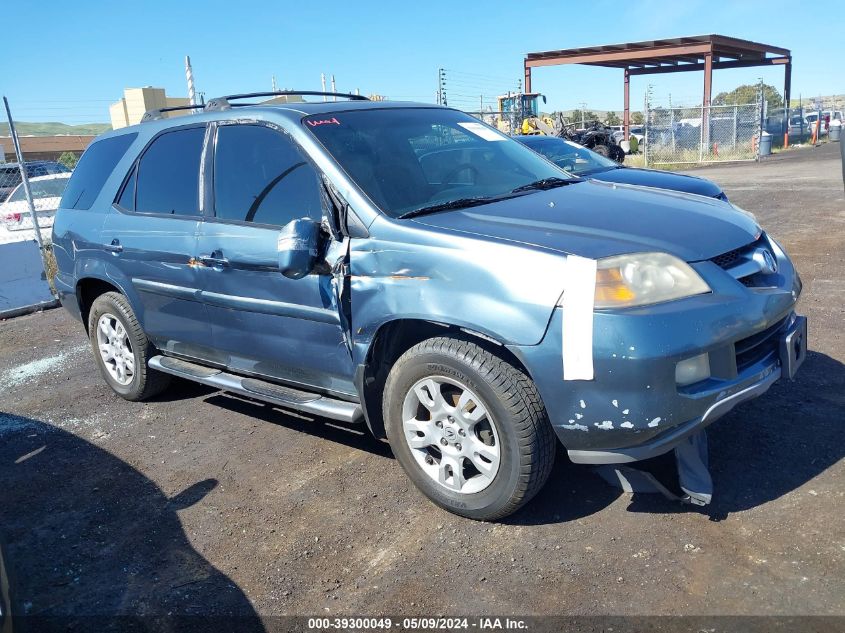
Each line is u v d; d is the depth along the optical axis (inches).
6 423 199.9
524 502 123.6
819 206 471.2
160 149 180.4
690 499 126.6
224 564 124.4
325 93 187.8
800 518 120.8
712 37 1085.1
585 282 109.2
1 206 457.4
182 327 175.8
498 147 172.7
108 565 127.0
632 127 1480.1
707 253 118.4
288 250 129.9
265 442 172.9
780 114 1417.3
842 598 101.5
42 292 353.7
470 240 120.2
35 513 147.5
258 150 155.3
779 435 149.3
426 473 133.6
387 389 134.6
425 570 117.4
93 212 196.7
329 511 138.4
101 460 170.7
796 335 128.7
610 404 109.7
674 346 107.1
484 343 122.0
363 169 141.2
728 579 107.8
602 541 120.3
